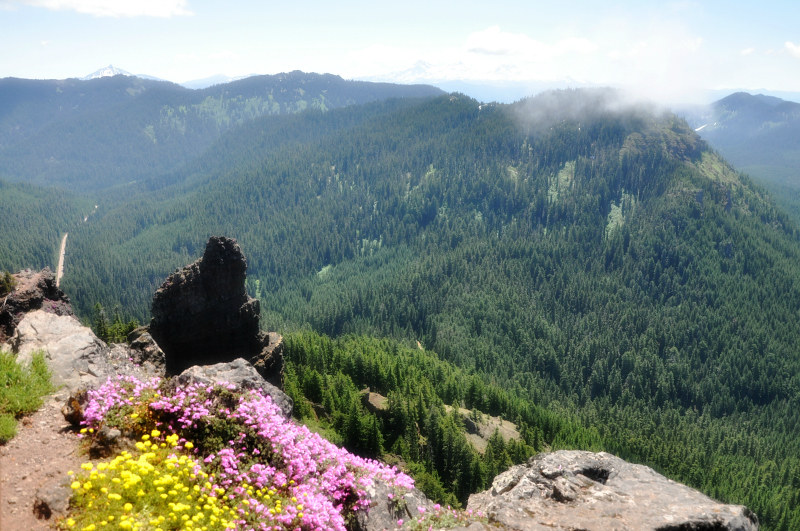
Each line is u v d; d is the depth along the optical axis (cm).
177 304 4294
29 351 2050
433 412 8569
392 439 8225
